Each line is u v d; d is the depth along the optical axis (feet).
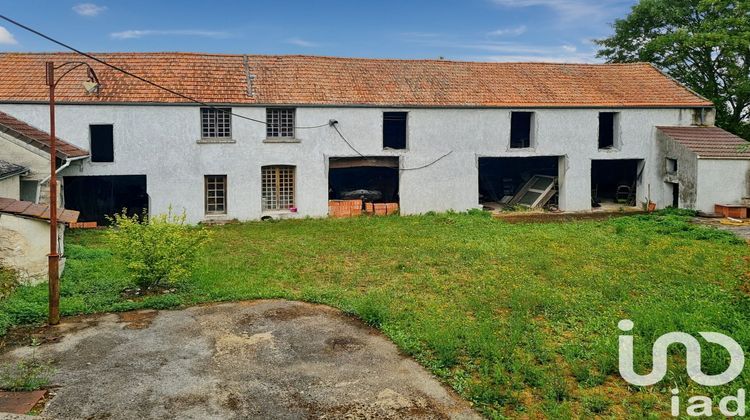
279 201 73.92
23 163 54.13
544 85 82.89
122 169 67.31
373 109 74.18
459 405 23.54
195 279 41.88
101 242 57.82
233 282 41.22
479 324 31.76
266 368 27.07
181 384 25.26
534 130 79.10
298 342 30.35
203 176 70.13
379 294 38.06
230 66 75.72
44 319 33.19
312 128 72.69
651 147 81.92
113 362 27.53
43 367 26.55
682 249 52.60
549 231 63.52
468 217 73.46
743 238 57.67
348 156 74.13
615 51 107.04
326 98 73.10
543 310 34.45
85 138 66.03
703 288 38.88
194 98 68.85
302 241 57.67
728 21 87.20
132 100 66.80
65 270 43.09
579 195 81.15
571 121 79.92
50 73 32.27
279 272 44.52
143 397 23.99
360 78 78.07
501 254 50.60
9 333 31.17
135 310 35.50
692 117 83.15
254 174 71.51
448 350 27.81
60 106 65.10
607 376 25.67
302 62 78.95
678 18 96.84
